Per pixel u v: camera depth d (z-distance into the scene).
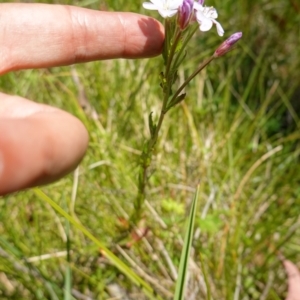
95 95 0.14
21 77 0.14
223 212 0.11
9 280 0.10
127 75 0.14
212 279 0.11
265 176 0.13
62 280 0.10
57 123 0.06
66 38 0.09
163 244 0.11
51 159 0.05
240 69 0.16
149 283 0.10
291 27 0.17
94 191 0.12
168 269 0.11
